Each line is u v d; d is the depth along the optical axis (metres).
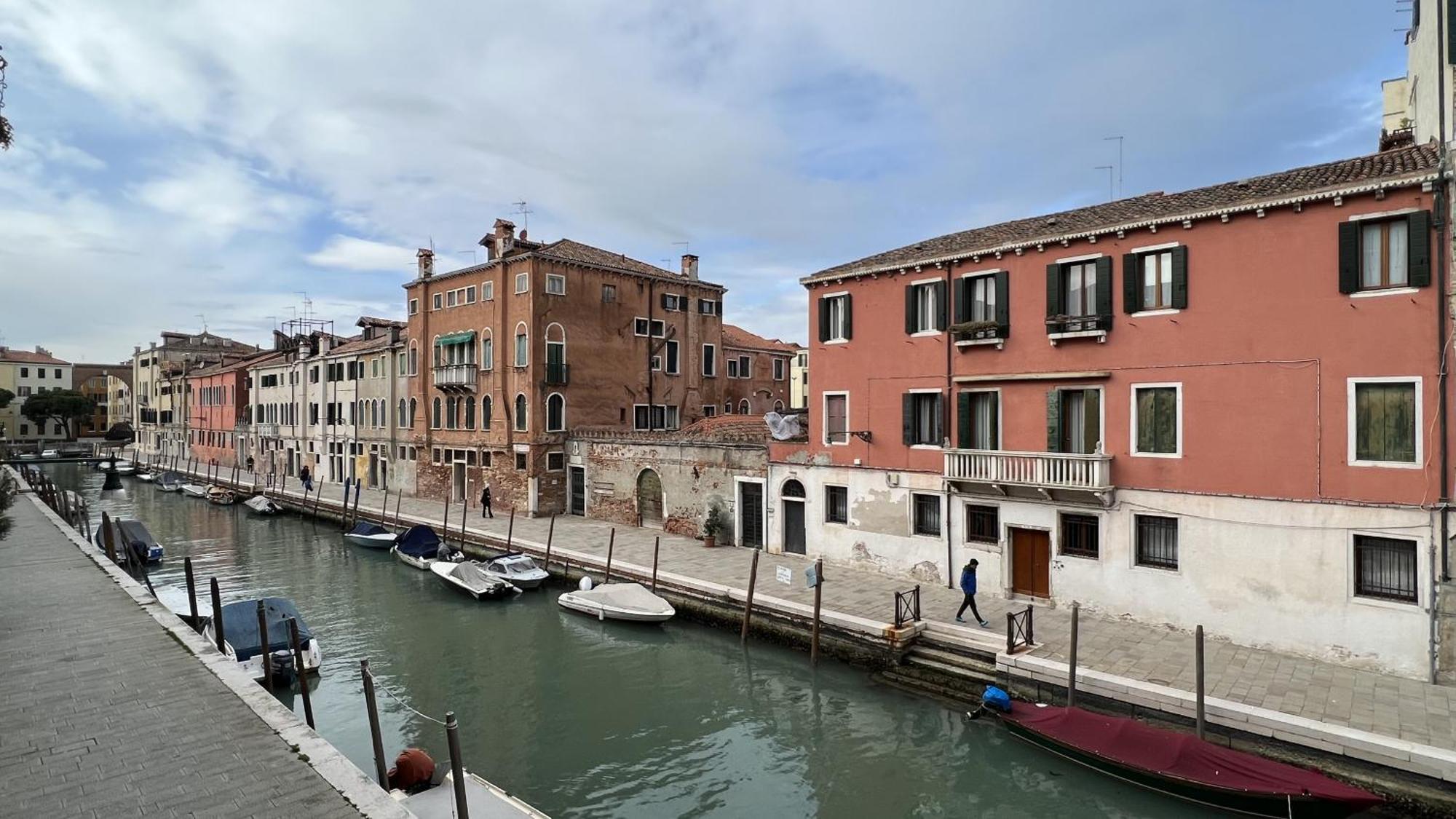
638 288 34.91
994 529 17.88
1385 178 12.55
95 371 100.25
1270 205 13.70
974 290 18.23
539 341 31.28
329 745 7.80
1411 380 12.49
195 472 56.78
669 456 26.89
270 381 54.88
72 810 6.59
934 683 14.40
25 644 11.17
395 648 18.11
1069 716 11.61
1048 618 15.97
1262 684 12.18
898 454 19.64
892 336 19.70
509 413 32.25
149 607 13.39
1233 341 14.27
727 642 17.77
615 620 19.39
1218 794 9.82
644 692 15.25
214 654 10.67
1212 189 16.39
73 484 56.56
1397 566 12.73
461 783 8.27
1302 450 13.55
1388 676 12.51
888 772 11.93
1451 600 12.05
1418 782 9.66
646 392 35.16
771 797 11.31
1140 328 15.41
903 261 19.20
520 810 9.29
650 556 23.08
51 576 16.22
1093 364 16.03
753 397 45.88
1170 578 15.03
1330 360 13.26
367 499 38.22
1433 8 13.84
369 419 43.03
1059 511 16.56
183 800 6.74
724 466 24.75
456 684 15.83
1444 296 12.20
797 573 20.45
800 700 14.69
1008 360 17.44
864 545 20.48
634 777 11.94
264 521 38.50
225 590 23.80
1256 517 13.99
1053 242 16.50
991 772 11.81
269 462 54.44
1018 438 17.28
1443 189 12.17
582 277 32.75
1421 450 12.41
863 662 15.52
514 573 22.88
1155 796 10.46
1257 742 10.90
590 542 25.61
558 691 15.38
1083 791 11.09
